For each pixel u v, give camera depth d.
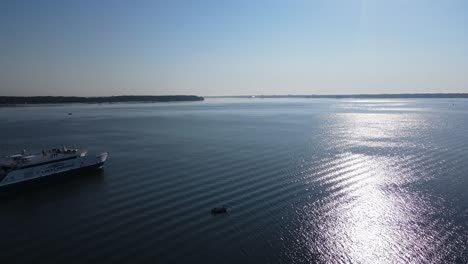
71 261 40.09
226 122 194.75
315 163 84.75
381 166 81.69
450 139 122.69
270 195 61.22
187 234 46.22
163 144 114.69
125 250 42.31
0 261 40.44
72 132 148.50
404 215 52.34
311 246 43.53
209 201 58.25
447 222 49.66
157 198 60.06
